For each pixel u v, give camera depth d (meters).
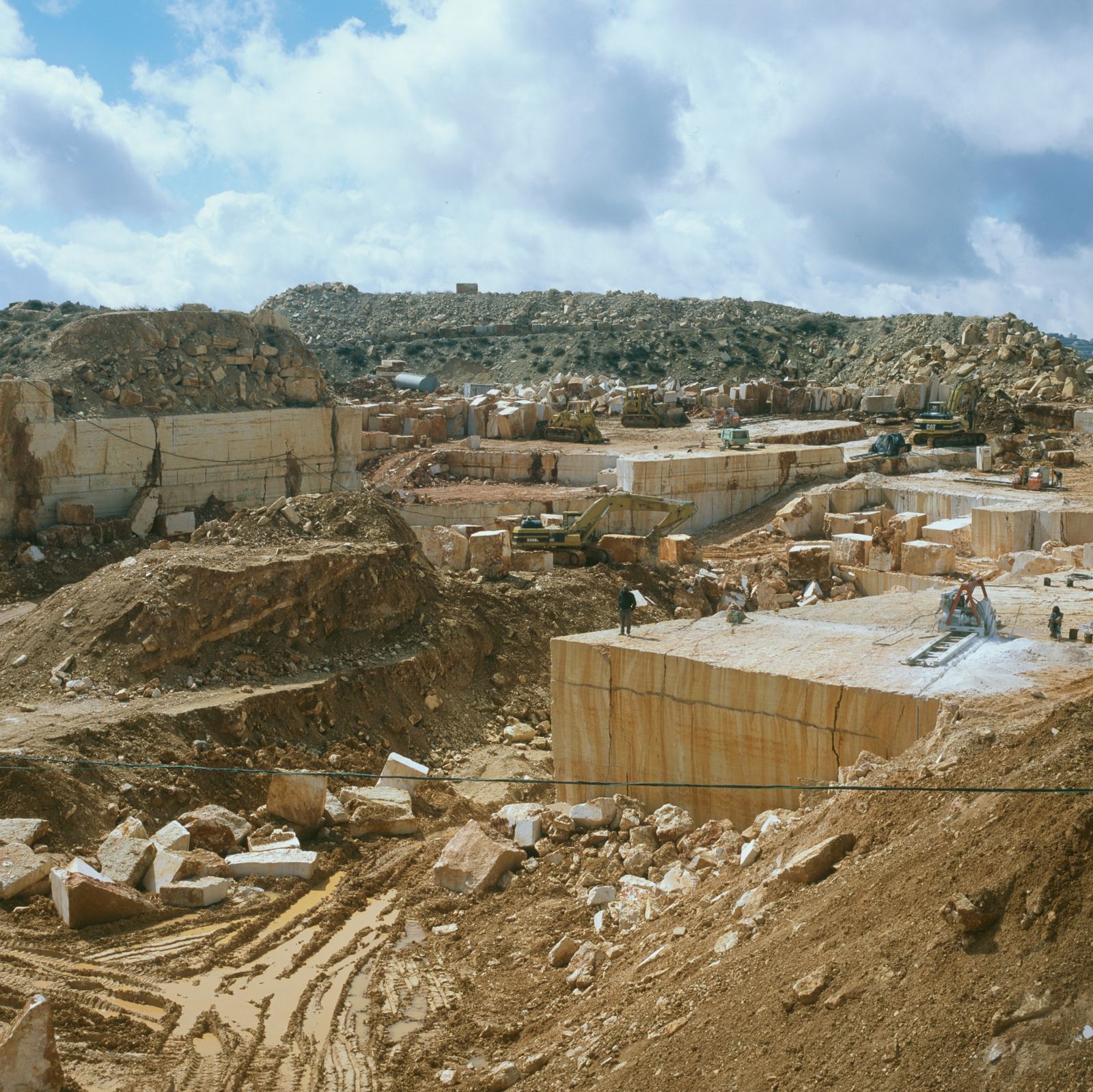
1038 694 14.79
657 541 37.84
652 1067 8.80
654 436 68.50
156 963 13.52
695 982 9.80
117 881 15.25
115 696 21.84
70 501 38.84
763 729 16.34
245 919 14.89
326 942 14.34
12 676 22.66
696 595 34.75
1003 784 9.87
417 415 66.19
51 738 19.12
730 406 77.81
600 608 31.91
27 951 13.55
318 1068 11.24
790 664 16.72
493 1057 11.04
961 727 13.20
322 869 16.70
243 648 24.36
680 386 91.25
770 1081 7.82
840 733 15.60
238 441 43.94
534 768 24.16
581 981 11.93
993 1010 7.29
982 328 93.25
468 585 29.91
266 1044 11.76
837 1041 7.82
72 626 23.70
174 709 21.42
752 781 16.56
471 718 26.31
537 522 35.97
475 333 110.12
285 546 27.97
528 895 14.92
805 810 14.20
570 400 81.94
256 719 22.20
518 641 29.14
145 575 24.67
